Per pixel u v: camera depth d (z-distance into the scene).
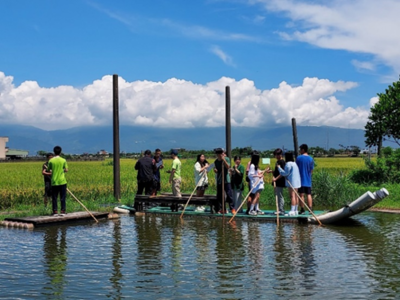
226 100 19.77
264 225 12.92
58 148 13.92
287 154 13.90
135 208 16.19
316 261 8.42
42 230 12.23
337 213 12.81
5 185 21.38
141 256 8.93
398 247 9.66
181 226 12.83
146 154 16.88
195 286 6.89
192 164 42.94
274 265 8.14
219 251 9.36
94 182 23.67
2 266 8.16
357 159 56.72
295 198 13.87
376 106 26.78
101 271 7.79
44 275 7.55
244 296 6.41
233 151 68.00
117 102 19.75
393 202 17.89
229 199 14.73
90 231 12.01
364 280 7.15
